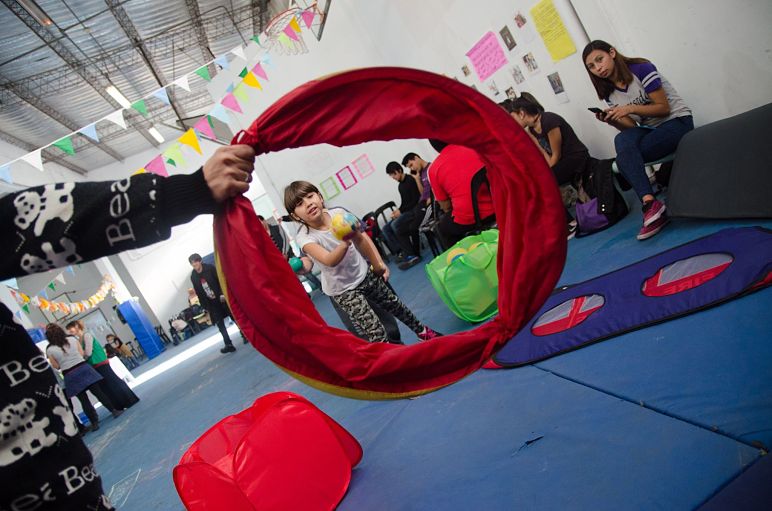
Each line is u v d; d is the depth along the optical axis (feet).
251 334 4.17
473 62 19.72
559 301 10.37
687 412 5.71
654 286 8.77
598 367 7.54
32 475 2.91
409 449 7.98
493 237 12.77
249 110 31.37
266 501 6.73
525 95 17.71
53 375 3.22
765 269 7.28
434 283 12.53
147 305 62.18
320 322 4.28
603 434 6.06
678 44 12.12
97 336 60.13
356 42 27.12
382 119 4.14
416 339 12.84
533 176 4.06
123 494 13.12
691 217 10.59
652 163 12.15
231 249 3.96
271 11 44.14
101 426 25.30
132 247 3.14
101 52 38.91
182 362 36.70
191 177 3.35
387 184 30.76
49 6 30.50
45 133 46.83
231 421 7.79
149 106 53.83
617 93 12.23
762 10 10.37
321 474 7.24
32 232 2.98
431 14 20.52
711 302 7.45
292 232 33.63
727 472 4.67
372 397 4.24
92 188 3.13
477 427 7.64
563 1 14.14
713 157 10.41
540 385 7.90
